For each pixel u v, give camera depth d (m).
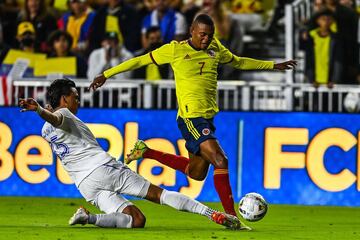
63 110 22.03
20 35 44.84
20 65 44.28
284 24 47.75
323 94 38.06
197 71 22.95
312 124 35.66
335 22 42.84
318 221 28.16
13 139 36.56
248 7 47.75
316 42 42.53
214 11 45.00
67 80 22.34
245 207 22.52
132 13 45.22
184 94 23.02
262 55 47.59
